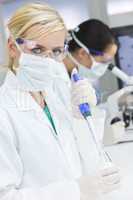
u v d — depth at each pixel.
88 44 1.50
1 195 0.75
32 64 0.88
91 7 2.12
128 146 1.42
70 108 1.05
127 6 2.02
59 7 2.21
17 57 0.90
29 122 0.87
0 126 0.80
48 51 0.86
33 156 0.84
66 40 0.90
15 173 0.81
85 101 1.07
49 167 0.85
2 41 2.11
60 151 0.90
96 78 1.67
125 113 1.85
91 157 0.98
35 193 0.77
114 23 1.91
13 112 0.85
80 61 1.53
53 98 1.00
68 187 0.79
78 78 1.13
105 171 0.90
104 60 1.58
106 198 0.85
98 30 1.53
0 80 0.93
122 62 1.83
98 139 1.06
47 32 0.83
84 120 1.05
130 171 1.04
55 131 0.95
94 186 0.83
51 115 0.97
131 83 1.77
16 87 0.91
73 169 0.92
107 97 1.77
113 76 1.84
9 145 0.80
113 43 1.57
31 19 0.83
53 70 0.90
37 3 0.87
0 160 0.77
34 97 0.95
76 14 2.18
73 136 0.99
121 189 0.89
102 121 1.21
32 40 0.84
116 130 1.51
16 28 0.85
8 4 2.37
